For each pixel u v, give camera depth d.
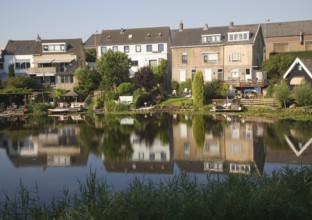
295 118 37.62
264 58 68.75
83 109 54.88
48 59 70.56
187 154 22.64
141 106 54.12
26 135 31.94
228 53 60.97
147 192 12.16
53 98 59.09
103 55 60.72
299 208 10.80
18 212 12.41
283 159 20.38
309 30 69.75
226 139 27.36
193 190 12.38
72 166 20.33
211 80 58.09
